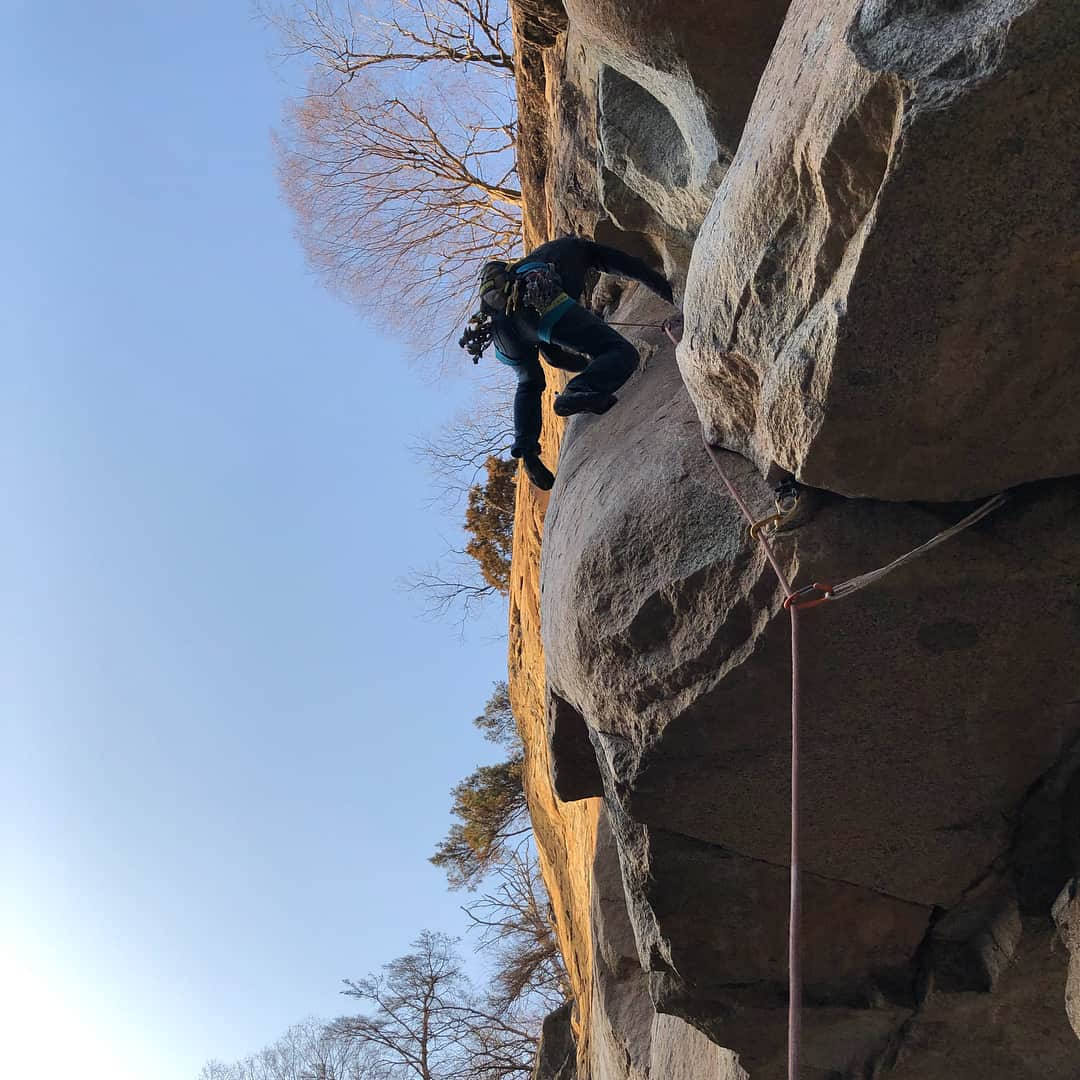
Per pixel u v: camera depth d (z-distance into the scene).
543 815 10.02
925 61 2.24
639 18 3.80
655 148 4.47
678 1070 5.02
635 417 4.16
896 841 3.52
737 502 3.25
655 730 3.38
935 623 3.02
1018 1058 3.77
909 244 2.37
